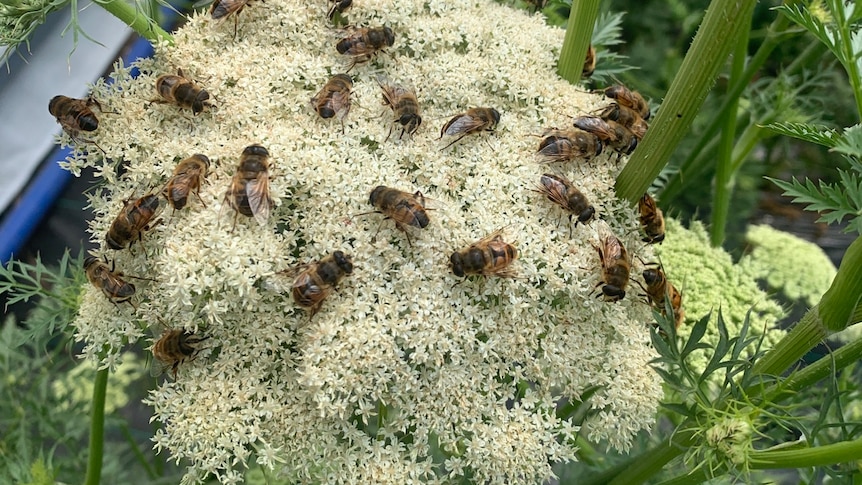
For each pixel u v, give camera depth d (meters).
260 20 0.19
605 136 0.18
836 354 0.16
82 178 0.39
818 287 0.25
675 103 0.17
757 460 0.15
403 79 0.19
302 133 0.18
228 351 0.17
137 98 0.19
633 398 0.18
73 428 0.25
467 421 0.17
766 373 0.16
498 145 0.19
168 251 0.16
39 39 0.36
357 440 0.17
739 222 0.36
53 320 0.21
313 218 0.17
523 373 0.18
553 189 0.18
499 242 0.17
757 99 0.27
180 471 0.27
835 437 0.21
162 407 0.17
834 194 0.15
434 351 0.17
